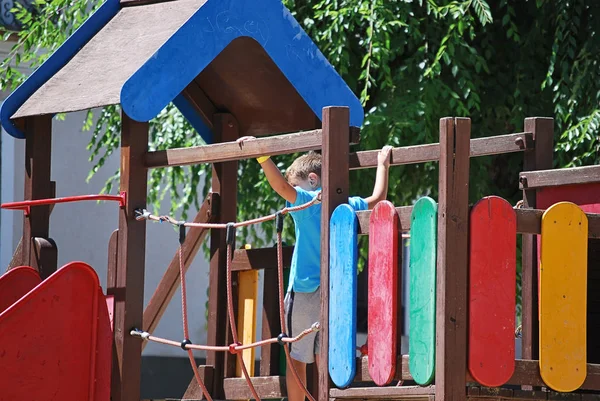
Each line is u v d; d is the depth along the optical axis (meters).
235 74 11.65
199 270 24.78
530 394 8.30
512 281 8.05
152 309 12.31
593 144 15.43
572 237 8.36
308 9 16.39
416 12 16.17
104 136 17.86
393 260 8.28
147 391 24.20
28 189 11.44
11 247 22.77
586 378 8.36
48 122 11.53
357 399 8.69
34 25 17.66
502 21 16.12
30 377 9.62
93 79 10.52
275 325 11.68
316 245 10.12
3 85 17.55
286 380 10.55
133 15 11.20
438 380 7.80
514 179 16.66
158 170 17.36
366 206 9.95
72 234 23.52
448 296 7.83
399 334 8.30
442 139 7.98
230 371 11.83
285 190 9.82
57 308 9.81
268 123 12.26
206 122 12.33
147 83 9.88
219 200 12.05
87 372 9.91
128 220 10.22
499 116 16.30
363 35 16.30
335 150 8.94
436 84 15.73
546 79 15.46
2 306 10.92
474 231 7.96
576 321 8.34
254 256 11.75
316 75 10.73
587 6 15.98
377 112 15.58
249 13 10.41
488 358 7.92
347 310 8.59
